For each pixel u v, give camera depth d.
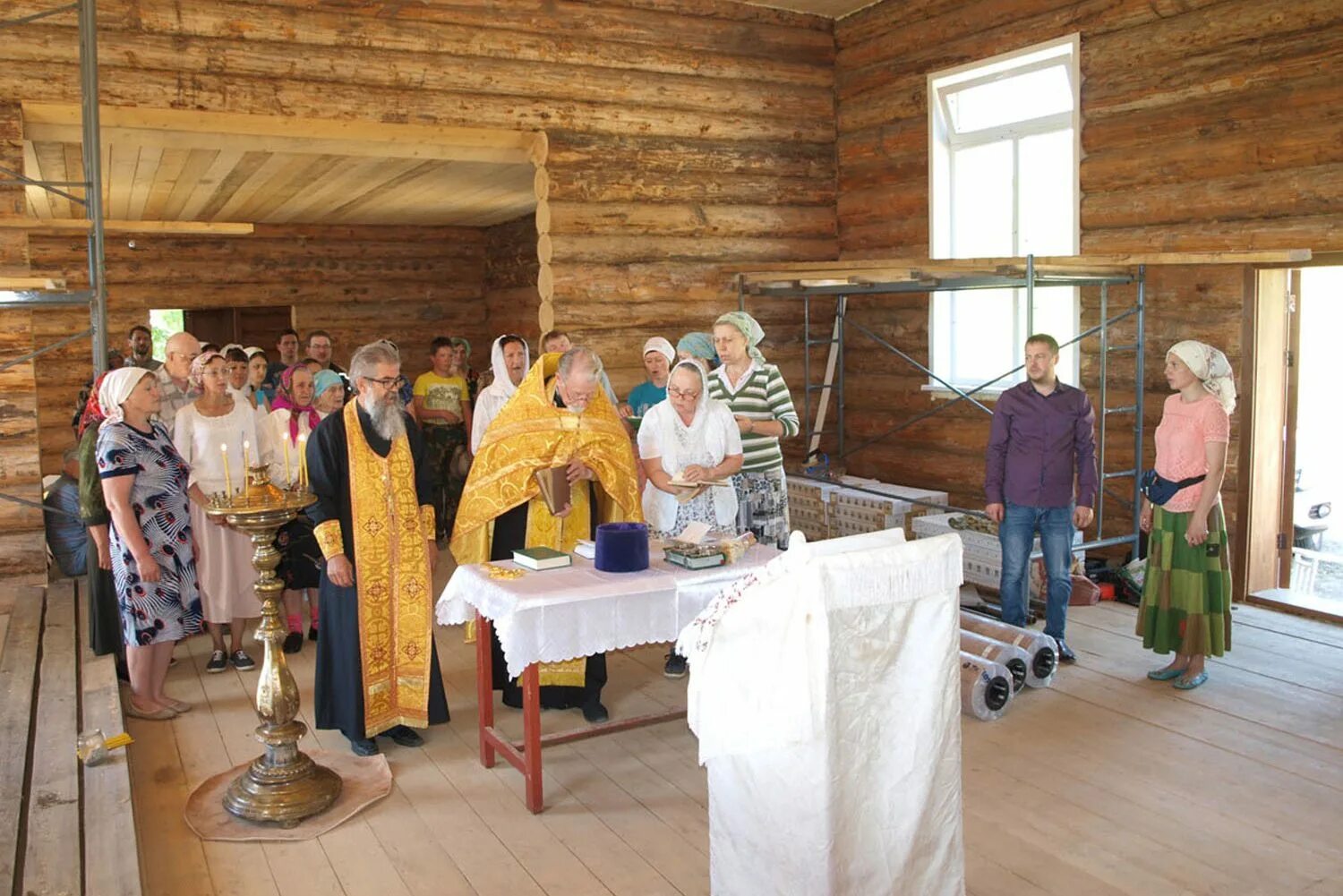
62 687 4.76
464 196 10.27
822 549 2.80
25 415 6.44
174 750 4.54
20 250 6.29
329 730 4.76
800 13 8.81
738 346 5.26
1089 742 4.49
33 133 6.50
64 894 3.07
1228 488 6.48
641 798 4.06
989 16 7.74
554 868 3.54
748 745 2.75
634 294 8.17
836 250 9.20
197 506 5.39
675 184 8.32
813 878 2.70
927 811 2.83
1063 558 5.44
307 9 6.87
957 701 2.87
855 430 9.23
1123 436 7.09
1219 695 4.99
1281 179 6.12
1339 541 9.01
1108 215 7.05
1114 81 6.97
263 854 3.65
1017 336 7.85
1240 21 6.25
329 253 12.69
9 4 6.15
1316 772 4.16
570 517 4.76
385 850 3.67
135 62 6.45
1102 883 3.39
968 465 8.23
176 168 8.27
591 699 4.79
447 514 8.29
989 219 8.08
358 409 4.34
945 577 2.79
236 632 5.63
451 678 5.47
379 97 7.14
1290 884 3.37
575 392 4.42
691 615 3.85
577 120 7.86
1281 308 6.39
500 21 7.50
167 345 5.27
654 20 8.11
